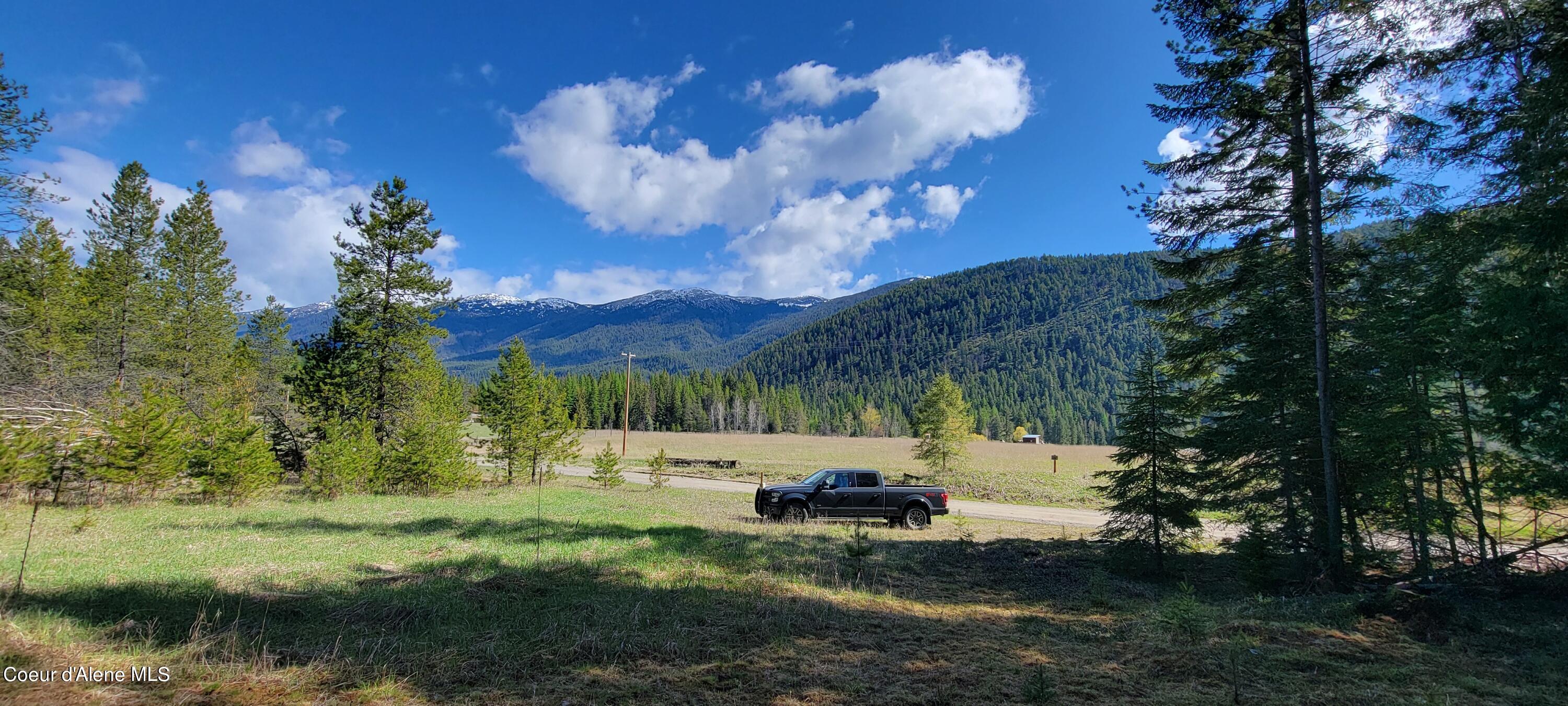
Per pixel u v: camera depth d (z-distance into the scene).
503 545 11.93
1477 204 9.24
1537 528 10.35
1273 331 11.73
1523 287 8.30
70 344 25.77
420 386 26.25
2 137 16.38
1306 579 10.37
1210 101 11.40
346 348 25.25
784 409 131.38
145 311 31.00
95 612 6.07
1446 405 10.60
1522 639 7.11
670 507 21.56
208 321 35.41
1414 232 10.22
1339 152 10.04
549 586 8.33
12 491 14.45
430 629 6.27
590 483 32.69
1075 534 17.67
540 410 30.33
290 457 24.03
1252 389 11.94
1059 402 164.12
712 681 5.36
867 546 10.55
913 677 5.71
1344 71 9.95
